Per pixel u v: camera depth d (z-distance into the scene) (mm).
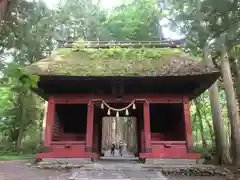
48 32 11664
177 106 14523
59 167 11008
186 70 11883
